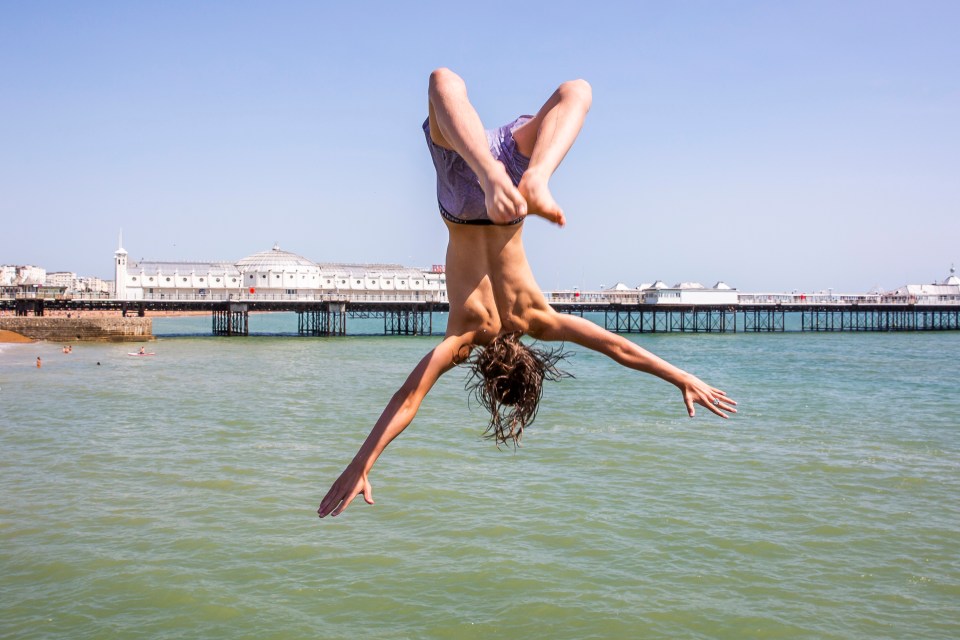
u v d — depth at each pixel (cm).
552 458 2416
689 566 1527
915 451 2534
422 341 9431
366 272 13650
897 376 5141
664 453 2488
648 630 1274
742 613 1328
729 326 15925
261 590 1412
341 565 1523
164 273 11406
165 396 4009
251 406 3631
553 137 408
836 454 2478
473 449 2547
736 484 2103
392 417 476
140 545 1617
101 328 8662
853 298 12125
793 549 1612
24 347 7750
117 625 1276
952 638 1251
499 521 1786
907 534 1697
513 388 486
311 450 2561
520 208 356
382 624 1290
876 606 1357
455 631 1272
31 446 2609
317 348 8131
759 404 3712
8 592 1389
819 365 6053
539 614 1323
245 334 10162
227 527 1733
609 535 1692
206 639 1238
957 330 12950
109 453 2494
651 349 8106
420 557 1570
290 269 12131
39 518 1781
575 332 508
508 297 484
